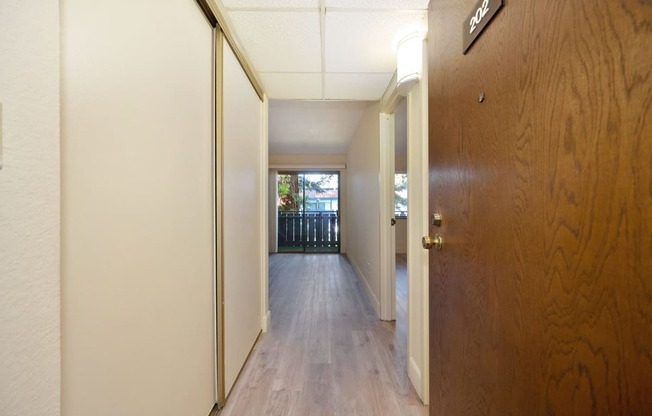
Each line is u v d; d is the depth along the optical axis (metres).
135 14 0.72
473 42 0.78
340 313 2.47
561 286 0.48
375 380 1.50
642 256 0.36
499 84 0.65
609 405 0.40
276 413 1.25
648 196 0.35
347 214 5.33
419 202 1.41
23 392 0.44
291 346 1.86
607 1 0.39
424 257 1.33
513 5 0.60
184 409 0.97
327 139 4.44
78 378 0.56
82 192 0.57
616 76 0.38
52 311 0.48
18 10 0.43
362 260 3.38
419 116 1.45
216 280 1.23
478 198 0.75
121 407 0.67
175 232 0.91
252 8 1.21
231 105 1.40
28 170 0.45
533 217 0.54
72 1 0.55
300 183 6.02
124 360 0.68
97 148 0.61
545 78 0.51
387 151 2.35
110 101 0.64
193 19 1.04
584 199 0.43
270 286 3.35
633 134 0.36
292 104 2.95
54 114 0.49
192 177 1.03
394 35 1.42
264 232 2.11
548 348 0.51
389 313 2.30
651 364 0.35
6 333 0.42
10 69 0.42
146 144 0.77
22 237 0.44
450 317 0.93
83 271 0.57
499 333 0.66
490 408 0.70
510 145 0.61
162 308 0.84
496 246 0.67
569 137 0.46
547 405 0.51
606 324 0.40
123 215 0.68
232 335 1.41
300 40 1.46
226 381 1.32
